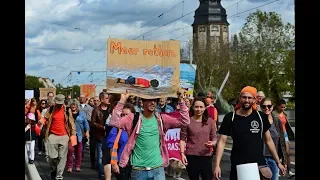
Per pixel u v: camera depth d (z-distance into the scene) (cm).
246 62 5575
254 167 598
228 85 5716
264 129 661
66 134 1155
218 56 6769
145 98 665
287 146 978
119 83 786
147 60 794
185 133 789
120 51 793
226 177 1240
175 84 791
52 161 1170
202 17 13125
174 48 798
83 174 1351
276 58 5491
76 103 1421
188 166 787
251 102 655
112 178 1234
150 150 660
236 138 652
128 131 662
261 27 5619
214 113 1318
